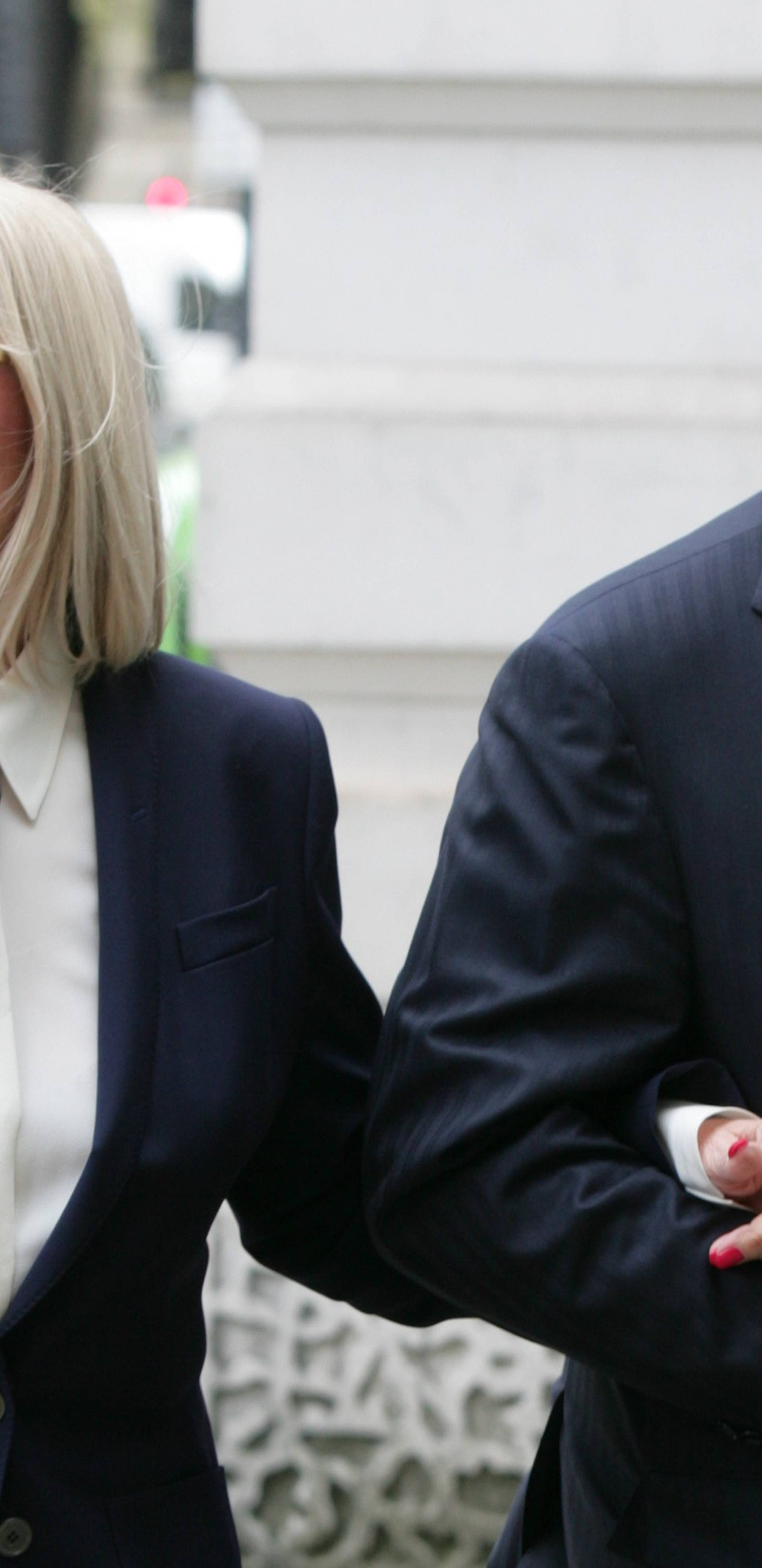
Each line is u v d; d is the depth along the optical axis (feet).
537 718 9.40
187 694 9.56
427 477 17.40
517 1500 10.84
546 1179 8.95
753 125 17.49
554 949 9.11
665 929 9.13
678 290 17.74
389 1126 9.53
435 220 17.81
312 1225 10.59
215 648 17.74
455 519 17.40
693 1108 8.86
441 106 17.54
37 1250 8.38
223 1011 8.99
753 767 9.11
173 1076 8.73
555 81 17.15
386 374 17.79
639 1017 9.12
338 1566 16.69
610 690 9.25
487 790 9.55
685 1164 8.80
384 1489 16.66
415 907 17.24
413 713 17.94
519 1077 9.00
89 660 9.00
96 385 8.74
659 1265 8.66
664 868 9.14
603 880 9.09
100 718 9.14
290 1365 16.72
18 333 8.46
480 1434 16.63
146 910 8.86
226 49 17.38
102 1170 8.36
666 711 9.21
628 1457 9.49
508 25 17.12
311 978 9.96
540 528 17.37
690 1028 9.31
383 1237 9.59
